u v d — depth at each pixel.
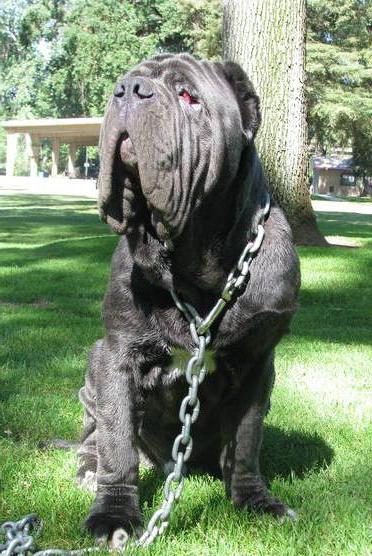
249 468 1.38
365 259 4.57
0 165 35.06
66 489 1.45
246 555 1.18
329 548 1.21
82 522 1.27
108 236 5.82
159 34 20.52
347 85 18.45
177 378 1.33
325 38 19.02
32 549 1.14
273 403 2.08
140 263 1.24
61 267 4.61
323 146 23.20
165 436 1.49
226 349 1.29
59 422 1.85
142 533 1.25
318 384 2.34
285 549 1.18
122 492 1.30
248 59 5.03
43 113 25.23
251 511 1.34
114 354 1.30
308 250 4.87
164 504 1.19
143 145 1.09
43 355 2.56
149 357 1.30
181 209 1.15
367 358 2.69
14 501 1.38
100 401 1.30
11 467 1.53
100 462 1.31
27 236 7.03
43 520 1.29
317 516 1.31
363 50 18.17
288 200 5.18
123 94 1.12
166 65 1.20
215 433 1.48
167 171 1.12
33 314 3.32
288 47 5.03
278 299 1.28
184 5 18.52
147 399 1.38
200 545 1.21
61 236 7.00
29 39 23.33
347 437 1.84
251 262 1.28
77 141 24.22
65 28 21.67
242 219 1.26
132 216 1.20
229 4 5.02
